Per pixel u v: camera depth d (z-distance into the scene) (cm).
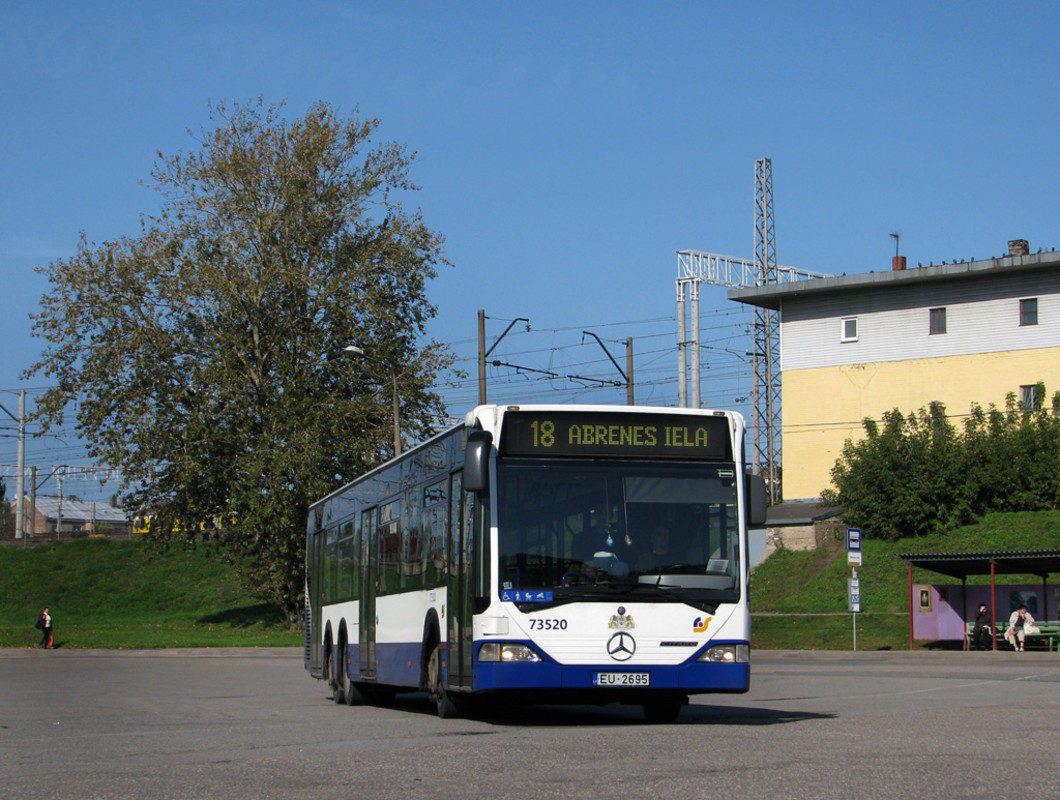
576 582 1209
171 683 2589
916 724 1199
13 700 2011
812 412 6212
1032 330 5625
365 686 1853
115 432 4912
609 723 1317
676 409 1279
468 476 1190
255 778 816
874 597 4550
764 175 7169
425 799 700
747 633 1235
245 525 4816
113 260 5003
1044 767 827
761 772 803
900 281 5916
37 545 7731
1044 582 3584
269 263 5031
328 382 5162
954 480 5097
